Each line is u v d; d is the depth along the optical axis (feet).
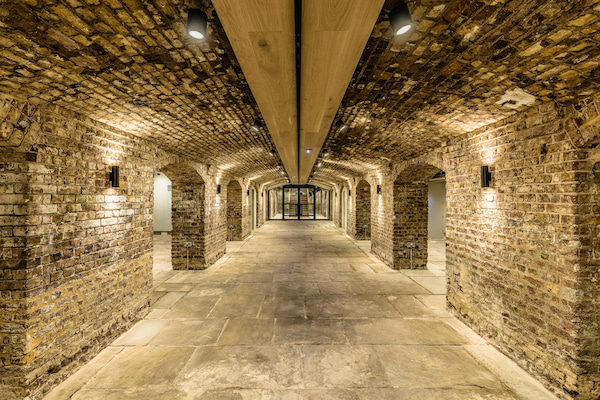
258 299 15.88
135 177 12.69
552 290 8.22
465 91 8.30
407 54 6.55
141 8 4.91
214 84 8.34
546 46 5.75
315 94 7.97
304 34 5.08
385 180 24.45
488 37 5.69
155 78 7.68
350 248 32.07
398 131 13.50
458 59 6.63
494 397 8.13
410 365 9.62
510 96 8.15
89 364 9.67
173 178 21.71
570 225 7.63
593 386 7.51
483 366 9.56
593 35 5.24
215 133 14.08
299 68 7.32
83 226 9.58
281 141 14.74
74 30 5.37
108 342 10.84
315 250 30.83
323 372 9.25
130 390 8.41
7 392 7.61
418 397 8.14
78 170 9.36
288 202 91.66
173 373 9.18
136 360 9.91
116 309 11.36
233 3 4.18
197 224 22.38
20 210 7.62
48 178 8.23
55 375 8.50
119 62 6.70
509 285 9.90
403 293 16.87
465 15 5.05
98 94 8.23
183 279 19.76
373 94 9.18
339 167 31.09
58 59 6.27
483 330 11.32
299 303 15.28
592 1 4.42
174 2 4.80
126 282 12.03
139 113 10.13
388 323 12.80
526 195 9.09
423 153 16.84
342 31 4.93
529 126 8.95
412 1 4.72
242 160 23.91
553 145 8.12
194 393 8.29
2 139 7.04
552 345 8.23
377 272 21.65
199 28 4.88
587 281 7.50
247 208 41.65
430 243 35.78
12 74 6.57
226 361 9.85
